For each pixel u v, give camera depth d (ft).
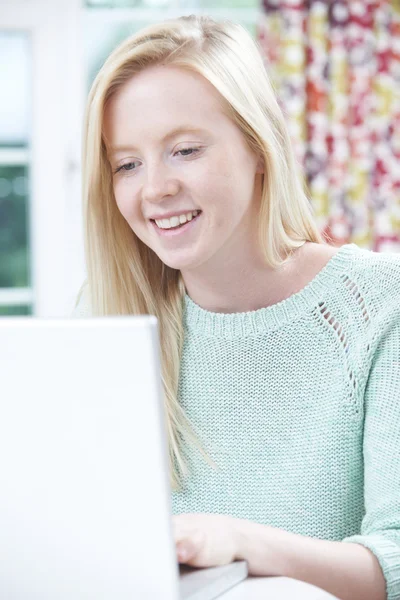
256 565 4.01
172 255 4.98
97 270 5.53
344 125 13.48
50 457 3.18
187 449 5.35
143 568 3.19
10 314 13.69
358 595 4.24
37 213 13.52
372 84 13.55
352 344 5.18
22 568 3.31
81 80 13.50
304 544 4.19
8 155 13.44
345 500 5.13
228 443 5.31
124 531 3.18
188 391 5.45
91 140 5.03
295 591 3.78
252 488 5.23
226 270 5.29
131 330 3.05
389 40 13.48
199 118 4.75
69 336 3.10
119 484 3.15
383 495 4.80
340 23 13.35
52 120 13.43
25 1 13.17
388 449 4.86
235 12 13.69
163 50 4.78
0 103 13.35
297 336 5.30
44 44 13.30
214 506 5.27
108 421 3.12
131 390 3.08
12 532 3.27
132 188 4.98
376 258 5.40
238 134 4.92
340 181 13.50
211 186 4.79
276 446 5.23
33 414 3.17
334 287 5.35
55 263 13.64
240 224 5.16
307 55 13.38
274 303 5.43
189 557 3.83
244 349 5.36
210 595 3.68
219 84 4.74
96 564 3.23
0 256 13.58
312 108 13.38
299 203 5.54
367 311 5.21
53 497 3.21
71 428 3.15
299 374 5.25
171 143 4.80
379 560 4.33
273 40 13.25
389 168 13.65
